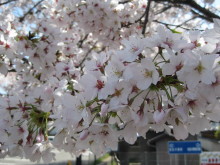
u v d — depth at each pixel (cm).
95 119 167
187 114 148
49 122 221
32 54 332
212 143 974
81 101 162
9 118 227
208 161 714
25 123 218
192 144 663
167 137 861
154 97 153
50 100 220
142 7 463
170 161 824
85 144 175
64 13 443
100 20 428
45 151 220
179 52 142
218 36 138
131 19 438
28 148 218
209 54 133
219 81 137
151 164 847
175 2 444
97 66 165
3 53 318
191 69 133
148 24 477
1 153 240
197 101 147
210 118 160
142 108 152
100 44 631
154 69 141
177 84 147
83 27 450
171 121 161
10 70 373
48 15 491
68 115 162
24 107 226
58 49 358
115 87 146
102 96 147
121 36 455
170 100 148
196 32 148
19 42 323
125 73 144
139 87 141
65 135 193
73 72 289
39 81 400
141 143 930
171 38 149
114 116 160
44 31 348
